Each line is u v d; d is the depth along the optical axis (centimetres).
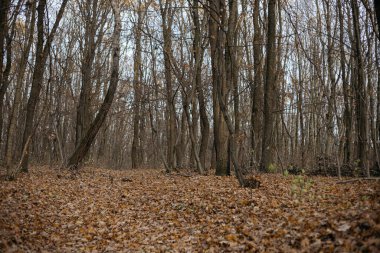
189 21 2859
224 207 920
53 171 1792
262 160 1781
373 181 1130
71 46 3006
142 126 3953
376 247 455
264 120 1828
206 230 782
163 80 3122
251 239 660
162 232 809
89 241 757
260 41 2144
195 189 1206
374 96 2042
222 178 1470
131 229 835
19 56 2798
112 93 1722
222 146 1630
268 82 1838
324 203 795
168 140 2975
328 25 1969
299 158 2909
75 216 921
